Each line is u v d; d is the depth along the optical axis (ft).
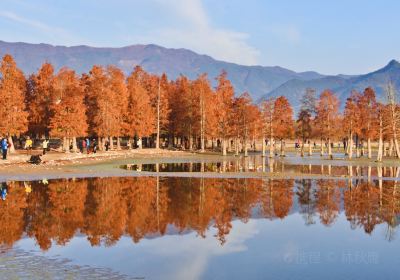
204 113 274.16
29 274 41.63
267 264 47.55
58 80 221.25
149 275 43.09
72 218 68.80
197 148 314.55
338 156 279.49
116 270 44.21
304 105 285.02
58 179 117.60
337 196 98.02
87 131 239.50
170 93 310.65
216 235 60.59
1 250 50.26
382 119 230.07
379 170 167.84
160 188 105.50
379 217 75.05
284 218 73.41
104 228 62.80
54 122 208.33
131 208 78.54
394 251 53.57
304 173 150.20
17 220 66.49
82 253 49.98
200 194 97.25
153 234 60.34
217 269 45.57
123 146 315.17
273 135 271.08
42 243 53.88
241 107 260.21
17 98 191.83
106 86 241.14
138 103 260.42
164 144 329.31
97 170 144.25
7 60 190.49
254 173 143.84
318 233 62.90
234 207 82.48
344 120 249.96
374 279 43.16
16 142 277.03
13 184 105.60
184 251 52.08
